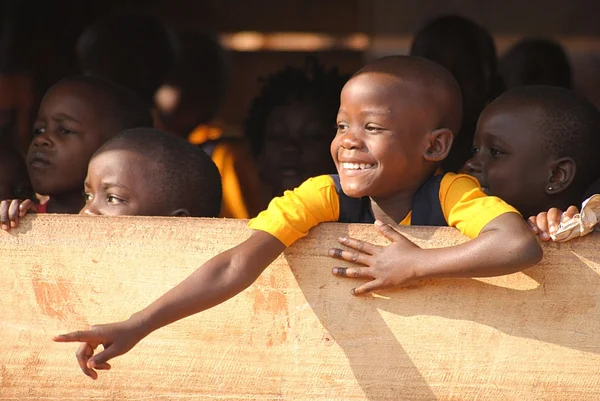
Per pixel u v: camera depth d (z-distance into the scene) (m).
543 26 17.33
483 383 5.47
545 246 5.41
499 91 11.23
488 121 7.39
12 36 13.05
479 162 7.46
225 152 10.63
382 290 5.44
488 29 17.30
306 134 9.46
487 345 5.46
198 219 5.50
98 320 5.56
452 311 5.45
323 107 9.55
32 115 12.58
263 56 17.17
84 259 5.54
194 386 5.57
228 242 5.48
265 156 9.68
